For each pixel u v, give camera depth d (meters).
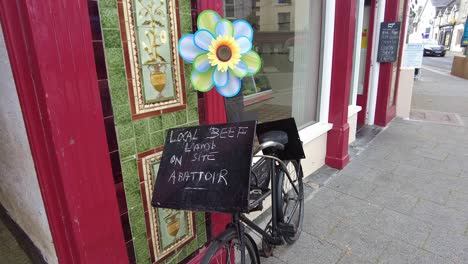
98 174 1.38
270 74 3.07
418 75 11.55
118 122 1.43
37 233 1.99
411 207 2.89
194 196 1.23
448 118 6.01
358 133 5.14
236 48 1.51
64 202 1.31
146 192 1.61
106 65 1.34
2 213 2.62
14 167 1.95
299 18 3.23
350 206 2.93
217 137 1.30
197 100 1.78
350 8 3.33
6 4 1.12
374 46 5.21
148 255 1.70
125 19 1.37
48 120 1.20
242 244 1.60
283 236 2.10
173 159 1.33
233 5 2.53
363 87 5.48
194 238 1.95
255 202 1.61
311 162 3.58
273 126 2.06
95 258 1.45
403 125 5.57
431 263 2.18
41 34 1.12
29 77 1.18
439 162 3.91
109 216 1.46
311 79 3.60
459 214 2.76
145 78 1.49
